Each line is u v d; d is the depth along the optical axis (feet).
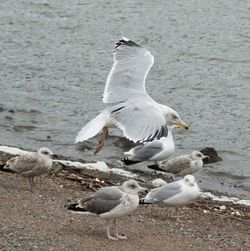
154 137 35.83
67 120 73.92
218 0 111.14
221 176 61.93
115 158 64.69
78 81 84.48
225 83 83.71
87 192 51.19
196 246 41.96
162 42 96.32
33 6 110.93
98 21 104.37
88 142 67.77
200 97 80.33
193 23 102.63
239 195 57.67
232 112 76.43
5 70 87.86
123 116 36.83
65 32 100.78
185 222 47.01
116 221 41.70
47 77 85.66
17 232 40.34
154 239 42.14
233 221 49.21
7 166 49.98
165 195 46.01
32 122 73.20
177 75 85.81
